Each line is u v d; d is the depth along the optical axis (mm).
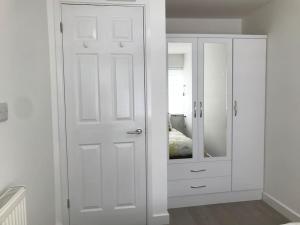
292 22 2621
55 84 2334
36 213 1899
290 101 2678
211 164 3049
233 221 2684
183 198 3025
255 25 3344
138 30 2430
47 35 2252
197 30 3705
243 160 3105
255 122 3096
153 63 2453
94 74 2408
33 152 1844
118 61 2432
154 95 2482
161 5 2420
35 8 1941
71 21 2328
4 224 1169
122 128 2486
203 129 3008
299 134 2568
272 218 2738
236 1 2949
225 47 2975
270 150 3029
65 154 2414
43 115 2094
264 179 3162
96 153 2477
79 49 2363
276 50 2879
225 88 3014
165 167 2559
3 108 1365
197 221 2688
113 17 2389
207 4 3049
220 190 3090
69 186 2453
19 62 1618
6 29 1438
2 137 1369
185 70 2932
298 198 2607
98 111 2445
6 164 1416
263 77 3068
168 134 2959
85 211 2500
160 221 2584
